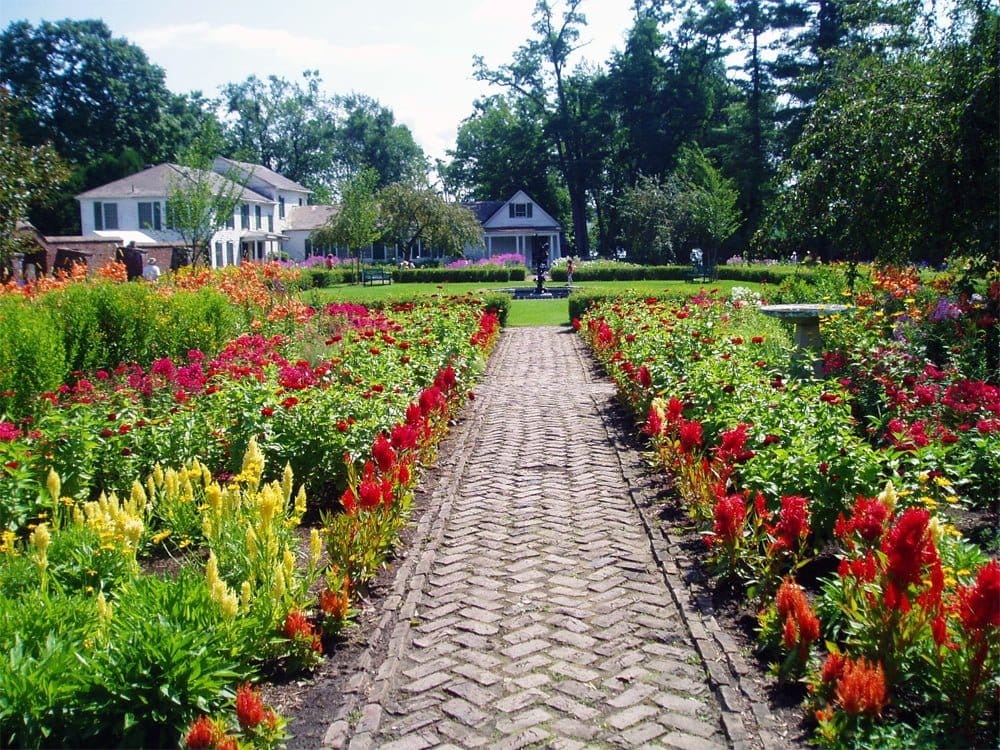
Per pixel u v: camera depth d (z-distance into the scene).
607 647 3.92
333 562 4.45
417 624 4.23
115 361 11.28
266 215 57.31
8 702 2.88
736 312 13.83
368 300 21.45
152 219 46.91
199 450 5.91
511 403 10.49
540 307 27.09
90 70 54.78
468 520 5.90
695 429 5.60
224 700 3.29
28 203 15.43
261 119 75.75
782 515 4.02
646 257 43.06
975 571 3.59
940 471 4.86
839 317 10.16
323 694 3.55
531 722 3.31
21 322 8.52
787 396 5.81
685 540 5.28
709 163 44.53
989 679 2.93
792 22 40.16
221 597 3.39
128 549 4.08
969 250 10.24
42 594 3.52
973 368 7.99
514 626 4.18
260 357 8.78
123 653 3.08
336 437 6.00
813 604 3.99
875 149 10.33
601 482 6.77
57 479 4.48
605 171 59.91
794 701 3.37
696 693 3.50
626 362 9.27
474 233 46.88
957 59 10.02
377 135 80.12
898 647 3.13
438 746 3.16
